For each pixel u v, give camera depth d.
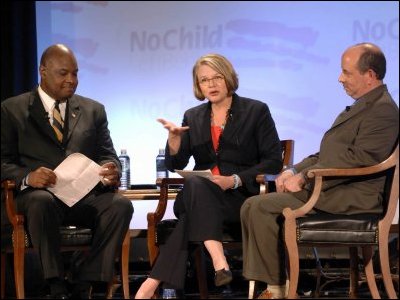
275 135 8.79
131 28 11.65
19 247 7.96
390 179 7.84
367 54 8.16
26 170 8.23
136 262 10.25
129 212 8.33
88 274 8.16
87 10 11.68
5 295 9.29
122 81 11.67
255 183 8.44
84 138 8.69
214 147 8.79
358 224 7.73
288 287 8.24
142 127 11.62
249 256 7.97
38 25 11.64
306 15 11.30
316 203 8.01
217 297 9.51
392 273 9.48
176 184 8.68
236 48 11.45
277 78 11.34
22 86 11.02
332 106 11.24
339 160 7.97
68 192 8.16
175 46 11.59
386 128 7.93
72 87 8.59
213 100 8.69
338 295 9.52
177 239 7.95
